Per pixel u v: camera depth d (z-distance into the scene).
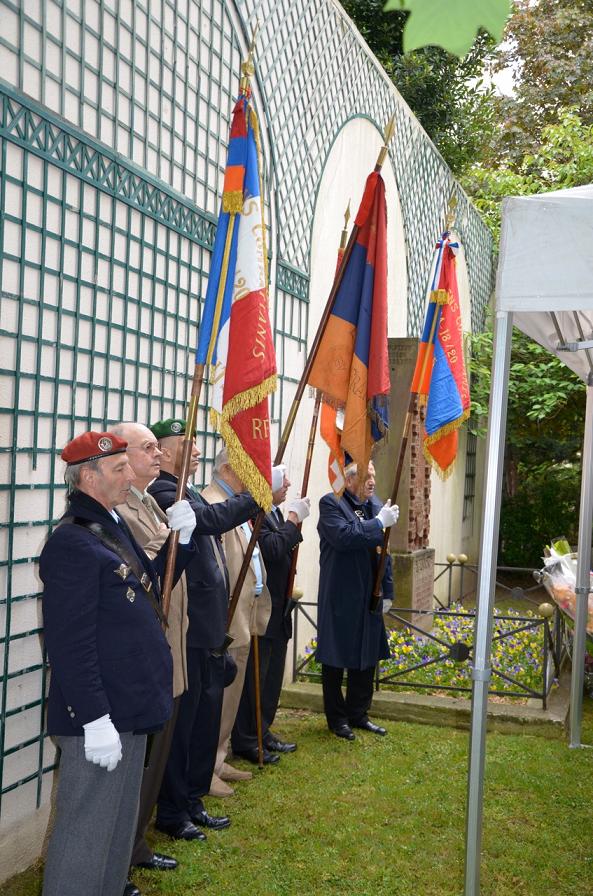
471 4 0.72
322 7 6.73
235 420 3.51
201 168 4.86
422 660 6.74
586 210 3.06
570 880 3.54
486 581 3.24
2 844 3.26
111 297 3.90
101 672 2.57
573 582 6.10
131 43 4.03
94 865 2.52
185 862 3.55
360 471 4.24
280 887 3.38
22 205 3.23
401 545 7.95
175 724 3.66
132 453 3.35
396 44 12.90
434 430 5.14
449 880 3.51
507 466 14.64
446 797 4.36
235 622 4.27
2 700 3.21
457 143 14.50
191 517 3.16
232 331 3.54
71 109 3.59
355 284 4.32
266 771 4.68
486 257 14.03
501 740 5.35
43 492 3.46
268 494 3.54
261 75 5.63
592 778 4.68
